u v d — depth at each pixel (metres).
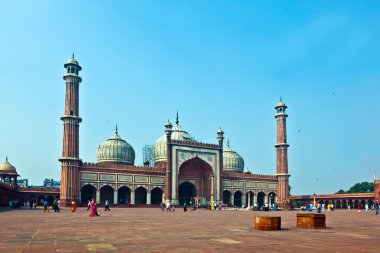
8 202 25.67
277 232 6.43
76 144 25.17
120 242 4.93
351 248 4.41
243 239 5.30
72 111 25.41
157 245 4.63
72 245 4.61
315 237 5.59
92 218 11.10
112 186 26.47
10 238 5.37
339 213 18.89
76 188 24.75
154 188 28.28
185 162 30.03
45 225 8.00
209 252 4.05
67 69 26.06
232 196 31.50
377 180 29.94
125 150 30.33
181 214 15.48
